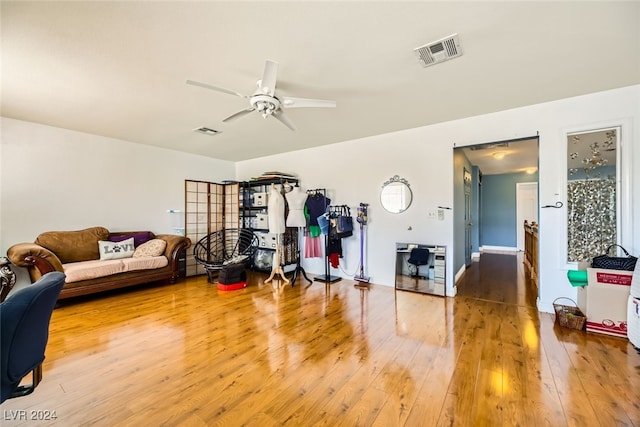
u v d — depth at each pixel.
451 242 3.79
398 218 4.22
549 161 3.11
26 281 3.58
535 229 4.46
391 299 3.69
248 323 2.89
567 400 1.66
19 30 1.81
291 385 1.85
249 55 2.12
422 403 1.66
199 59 2.17
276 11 1.67
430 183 3.93
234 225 5.77
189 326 2.82
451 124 3.73
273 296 3.84
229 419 1.54
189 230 5.42
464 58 2.20
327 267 4.54
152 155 4.97
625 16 1.72
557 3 1.62
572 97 2.98
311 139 4.58
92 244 4.05
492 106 3.21
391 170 4.26
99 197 4.34
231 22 1.76
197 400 1.70
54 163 3.91
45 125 3.81
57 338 2.55
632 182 2.72
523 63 2.28
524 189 8.30
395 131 4.18
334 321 2.94
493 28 1.84
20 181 3.65
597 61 2.26
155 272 4.25
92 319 3.00
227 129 3.99
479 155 5.94
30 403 1.66
